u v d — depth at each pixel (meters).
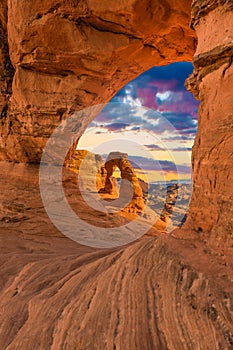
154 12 10.34
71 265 5.77
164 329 3.00
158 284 3.56
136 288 3.65
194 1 4.95
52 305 4.22
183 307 3.11
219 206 3.96
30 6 10.78
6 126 14.29
